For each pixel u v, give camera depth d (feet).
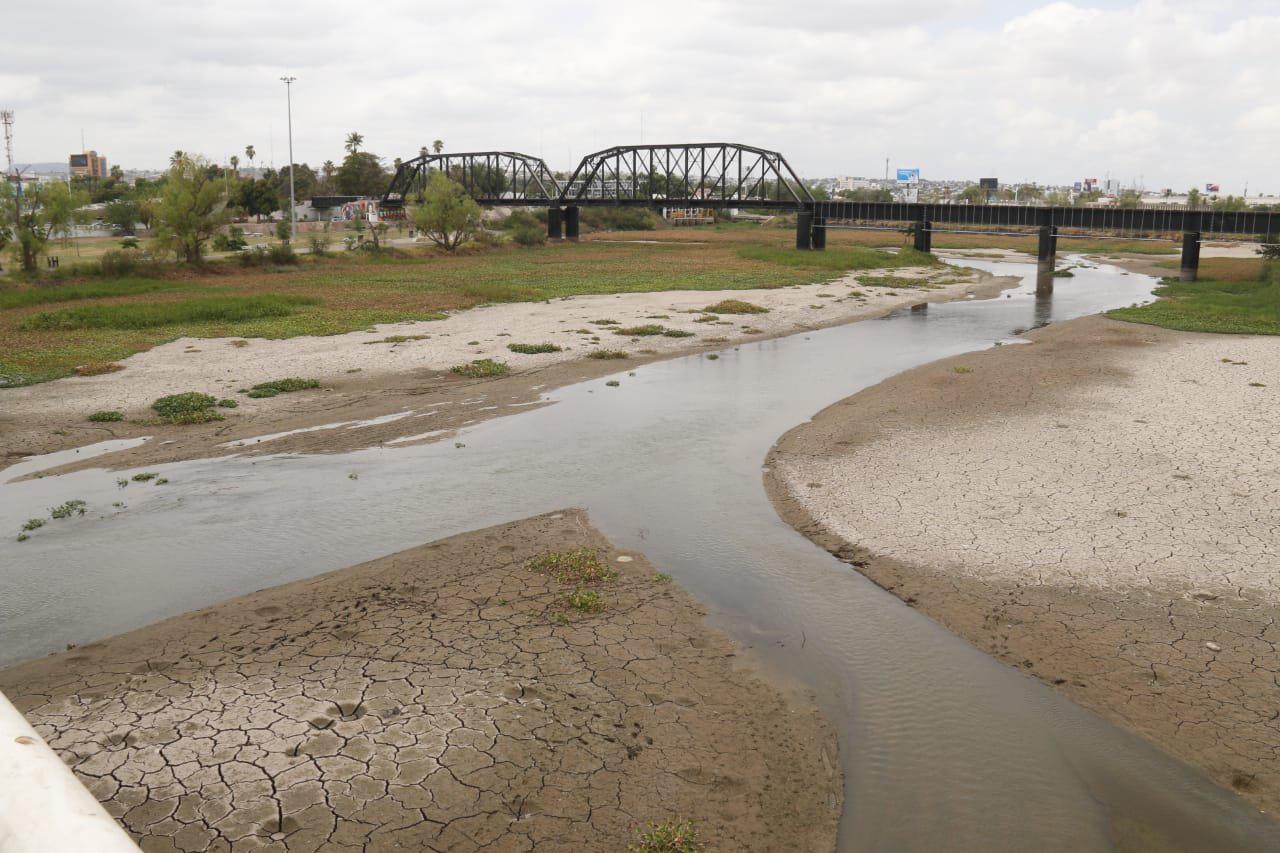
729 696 29.94
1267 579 38.27
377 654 32.01
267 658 31.65
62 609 36.83
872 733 28.14
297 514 48.29
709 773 25.76
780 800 24.80
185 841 21.85
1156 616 35.35
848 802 24.86
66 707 28.07
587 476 55.01
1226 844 23.35
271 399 75.72
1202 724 28.35
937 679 31.27
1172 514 45.98
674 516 47.85
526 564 40.70
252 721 27.30
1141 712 29.07
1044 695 30.22
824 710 29.30
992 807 24.72
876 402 73.46
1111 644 33.37
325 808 23.29
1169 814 24.48
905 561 41.22
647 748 26.76
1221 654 32.45
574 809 23.82
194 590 38.78
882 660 32.60
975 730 28.27
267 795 23.71
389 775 24.77
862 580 39.52
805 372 89.71
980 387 78.38
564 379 85.20
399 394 78.18
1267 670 31.30
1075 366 88.12
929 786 25.61
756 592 38.40
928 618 35.86
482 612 35.68
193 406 71.00
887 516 46.91
